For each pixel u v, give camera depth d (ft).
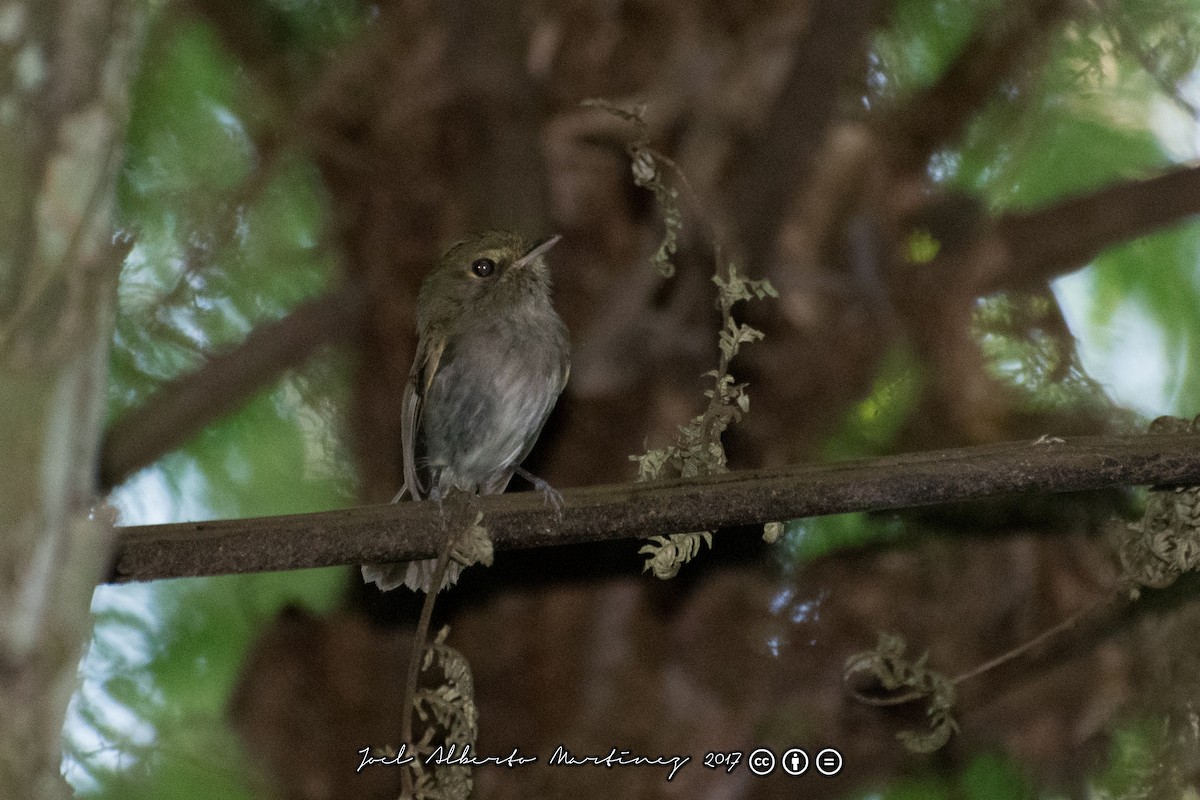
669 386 37.42
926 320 38.70
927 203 39.65
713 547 37.88
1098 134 42.34
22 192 14.25
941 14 42.88
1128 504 38.29
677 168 27.96
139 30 15.10
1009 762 37.60
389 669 37.45
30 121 14.23
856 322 37.96
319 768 36.91
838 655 37.45
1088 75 41.63
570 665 36.58
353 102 39.09
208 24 40.83
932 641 37.63
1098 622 37.22
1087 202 37.63
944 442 39.01
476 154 37.73
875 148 39.27
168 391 35.35
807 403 37.76
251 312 41.75
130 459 34.76
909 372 39.42
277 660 37.96
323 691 37.52
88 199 14.51
